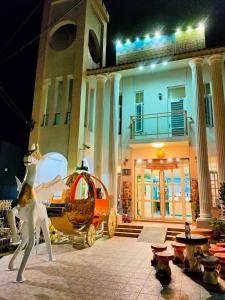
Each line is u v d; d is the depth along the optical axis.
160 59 12.98
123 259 7.34
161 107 14.44
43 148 13.96
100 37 17.22
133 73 14.84
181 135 13.35
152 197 13.77
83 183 12.58
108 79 14.83
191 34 15.07
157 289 5.07
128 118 14.88
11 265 6.17
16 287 5.05
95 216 9.45
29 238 5.74
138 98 15.18
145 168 14.15
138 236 10.77
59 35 16.58
